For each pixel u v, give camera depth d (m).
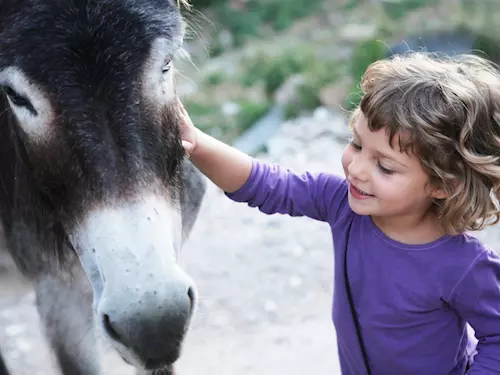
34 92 2.05
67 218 2.21
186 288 1.96
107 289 1.94
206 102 8.88
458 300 2.02
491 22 8.88
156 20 2.10
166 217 2.03
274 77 9.02
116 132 2.03
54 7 2.05
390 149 1.94
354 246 2.15
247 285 4.98
